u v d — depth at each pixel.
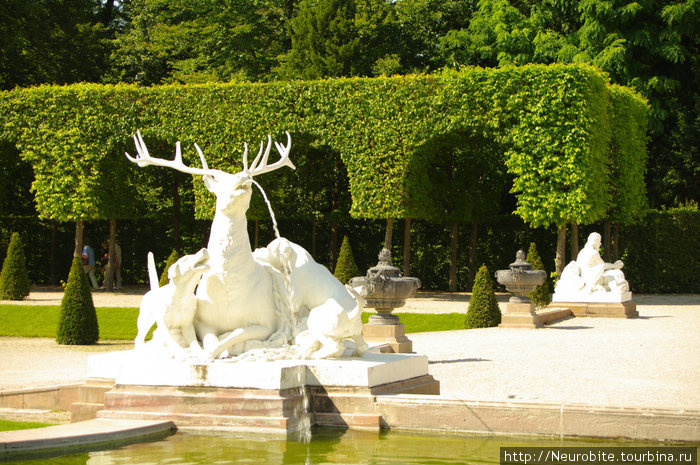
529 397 8.59
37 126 23.86
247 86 22.98
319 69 32.88
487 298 17.22
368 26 33.62
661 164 30.83
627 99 25.12
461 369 10.79
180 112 23.25
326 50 32.94
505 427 6.97
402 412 7.16
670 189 31.00
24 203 29.98
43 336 16.58
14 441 6.25
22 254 21.20
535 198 21.44
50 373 11.01
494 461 6.11
